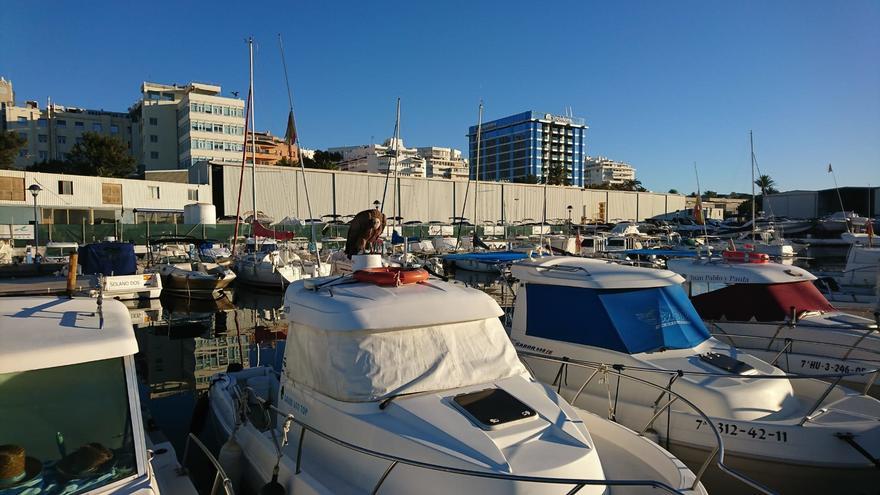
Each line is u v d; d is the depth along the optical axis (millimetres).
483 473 3557
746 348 8586
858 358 7719
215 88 99188
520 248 29750
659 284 7020
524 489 3521
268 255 23703
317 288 5312
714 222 58094
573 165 148750
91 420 3438
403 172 139625
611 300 6820
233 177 55875
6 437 3207
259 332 15828
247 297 23141
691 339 6730
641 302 6844
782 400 5781
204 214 41219
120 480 3340
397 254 26859
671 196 92750
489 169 151250
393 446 4012
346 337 4645
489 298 5254
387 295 5004
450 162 179250
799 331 8273
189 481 4434
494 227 53125
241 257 25625
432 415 4148
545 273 7359
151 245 29062
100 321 3854
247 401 5664
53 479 3221
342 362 4582
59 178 46156
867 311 11281
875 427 5293
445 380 4602
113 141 72625
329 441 4430
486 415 4141
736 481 5352
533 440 3992
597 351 6535
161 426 8086
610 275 7020
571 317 6953
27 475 3162
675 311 6910
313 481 4211
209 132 88750
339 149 184625
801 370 7699
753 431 5285
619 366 5918
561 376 6703
